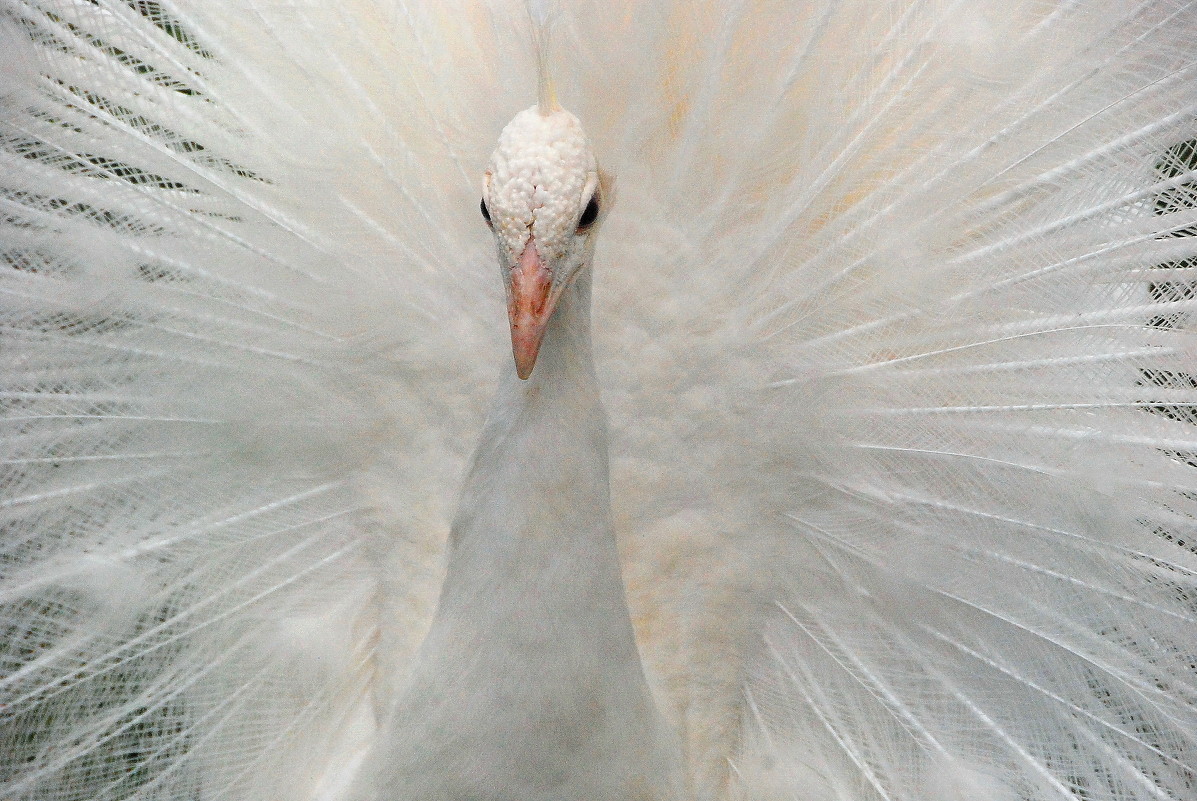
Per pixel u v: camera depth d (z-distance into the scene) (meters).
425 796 5.23
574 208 5.16
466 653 5.22
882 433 5.32
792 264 5.32
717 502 5.34
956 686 5.32
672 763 5.27
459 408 5.34
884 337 5.32
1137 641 5.29
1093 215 5.30
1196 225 5.31
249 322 5.34
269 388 5.34
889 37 5.30
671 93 5.32
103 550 5.33
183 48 5.33
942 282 5.30
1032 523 5.30
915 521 5.32
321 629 5.35
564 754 5.23
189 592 5.34
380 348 5.35
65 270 5.33
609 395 5.34
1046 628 5.30
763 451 5.33
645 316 5.33
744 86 5.32
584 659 5.22
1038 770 5.30
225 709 5.34
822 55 5.30
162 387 5.34
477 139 5.34
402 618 5.34
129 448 5.34
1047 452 5.30
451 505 5.34
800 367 5.32
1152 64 5.28
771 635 5.34
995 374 5.31
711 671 5.34
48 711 5.31
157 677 5.33
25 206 5.32
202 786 5.33
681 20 5.32
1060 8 5.28
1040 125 5.29
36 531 5.32
